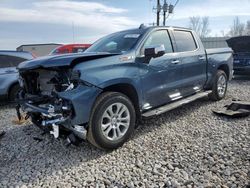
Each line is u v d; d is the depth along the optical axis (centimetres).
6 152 402
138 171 324
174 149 381
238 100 646
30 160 371
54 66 345
